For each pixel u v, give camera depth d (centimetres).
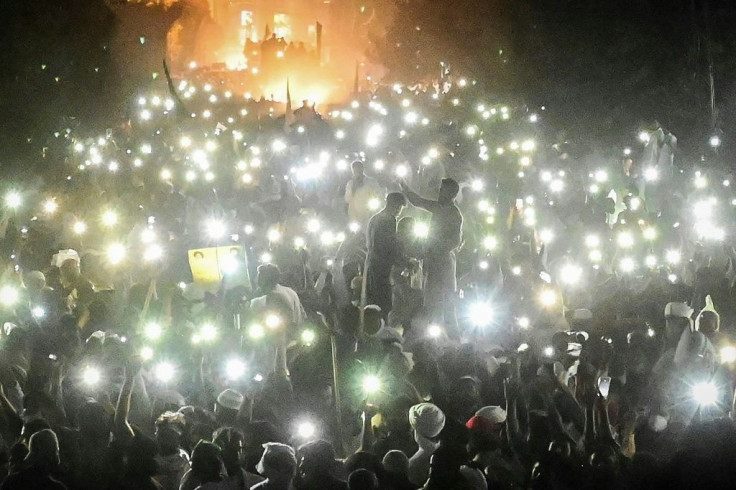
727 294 1189
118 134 2814
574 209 1579
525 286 1249
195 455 744
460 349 901
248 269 1315
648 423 885
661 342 959
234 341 1080
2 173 2753
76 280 1129
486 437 797
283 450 730
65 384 871
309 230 1523
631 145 2842
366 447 843
